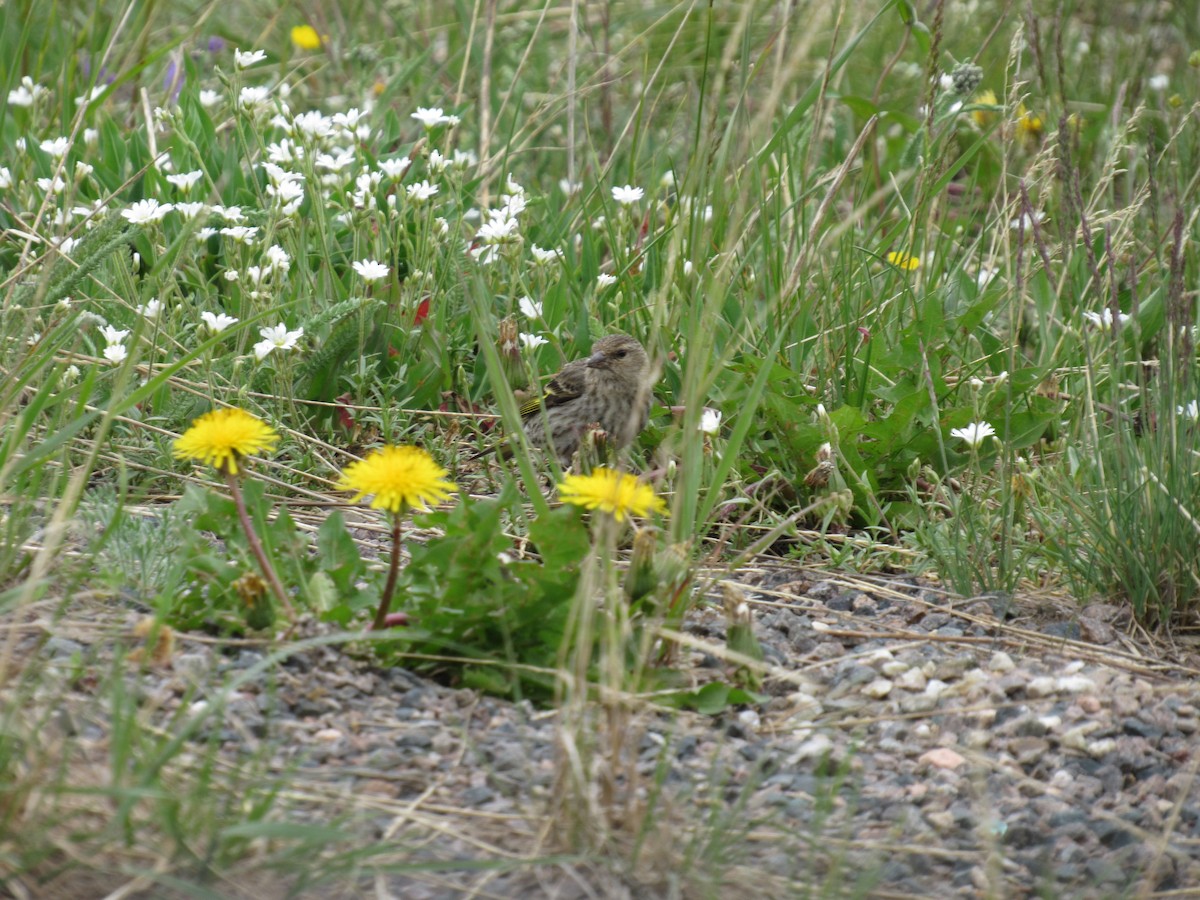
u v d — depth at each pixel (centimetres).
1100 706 805
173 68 1666
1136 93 1656
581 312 1322
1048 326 1280
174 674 709
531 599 749
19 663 696
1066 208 1071
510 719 726
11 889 532
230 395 1123
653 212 1398
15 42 1673
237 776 604
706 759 715
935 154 1299
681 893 592
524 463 803
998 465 1116
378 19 2073
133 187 1374
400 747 688
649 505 705
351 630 764
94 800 590
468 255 1319
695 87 1822
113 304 1170
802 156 1445
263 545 795
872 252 1337
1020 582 999
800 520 1099
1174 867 668
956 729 781
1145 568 931
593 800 613
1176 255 937
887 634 893
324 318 1135
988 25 1889
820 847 646
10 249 1291
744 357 1095
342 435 1189
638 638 766
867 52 1847
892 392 1154
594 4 1980
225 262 1313
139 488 1039
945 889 636
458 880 591
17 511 826
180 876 556
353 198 1284
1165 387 945
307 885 558
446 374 1234
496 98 1769
